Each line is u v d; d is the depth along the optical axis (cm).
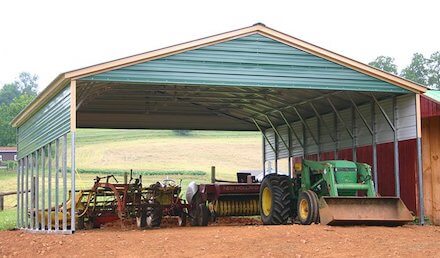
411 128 1622
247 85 1520
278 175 1606
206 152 5450
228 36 1505
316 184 1512
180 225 1744
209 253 1001
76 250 1084
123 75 1433
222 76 1503
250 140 6194
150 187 1692
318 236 1148
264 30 1536
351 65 1589
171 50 1464
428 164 1695
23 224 2078
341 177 1464
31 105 1834
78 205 1695
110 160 4991
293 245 1051
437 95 1722
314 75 1570
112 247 1091
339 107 1938
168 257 979
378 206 1387
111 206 1688
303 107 2022
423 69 8069
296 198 1584
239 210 1780
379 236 1173
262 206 1625
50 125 1628
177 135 6606
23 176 2156
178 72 1474
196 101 2027
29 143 1989
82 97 1653
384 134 1719
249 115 2297
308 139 2148
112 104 2041
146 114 2262
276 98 1945
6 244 1277
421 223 1574
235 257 962
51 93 1574
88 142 6066
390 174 1739
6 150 6606
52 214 1722
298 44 1555
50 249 1123
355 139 1862
